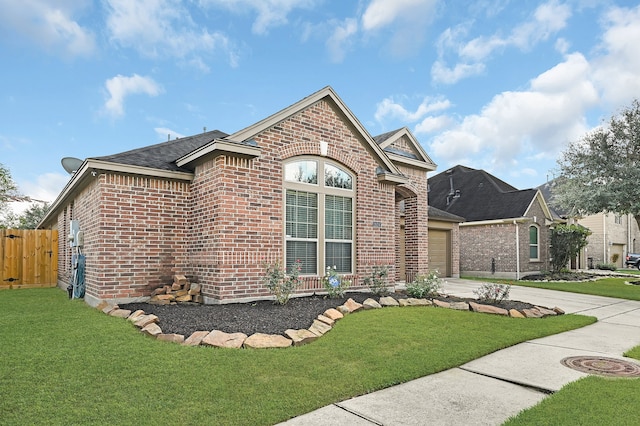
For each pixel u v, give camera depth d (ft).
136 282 28.78
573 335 23.62
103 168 27.45
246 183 27.81
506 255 66.18
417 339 20.42
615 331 24.94
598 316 30.76
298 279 29.12
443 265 62.13
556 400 13.33
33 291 42.50
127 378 14.05
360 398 13.64
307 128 31.19
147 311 23.93
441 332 22.02
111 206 28.07
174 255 30.53
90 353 16.47
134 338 18.72
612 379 15.53
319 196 31.81
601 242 106.83
